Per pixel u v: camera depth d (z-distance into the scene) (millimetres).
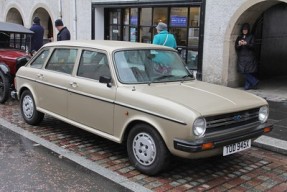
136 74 5699
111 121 5559
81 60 6250
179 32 12844
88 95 5863
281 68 14188
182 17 12688
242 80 11625
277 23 13352
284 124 7594
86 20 16000
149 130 5031
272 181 5133
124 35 15234
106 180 4996
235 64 11266
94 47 6078
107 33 15992
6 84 9211
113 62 5680
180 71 6277
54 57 6887
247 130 5121
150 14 13930
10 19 21859
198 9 12148
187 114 4621
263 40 12719
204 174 5293
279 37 13672
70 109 6293
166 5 12844
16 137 6719
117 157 5840
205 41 11586
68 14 16844
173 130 4730
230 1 10812
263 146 6375
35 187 4723
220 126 4902
